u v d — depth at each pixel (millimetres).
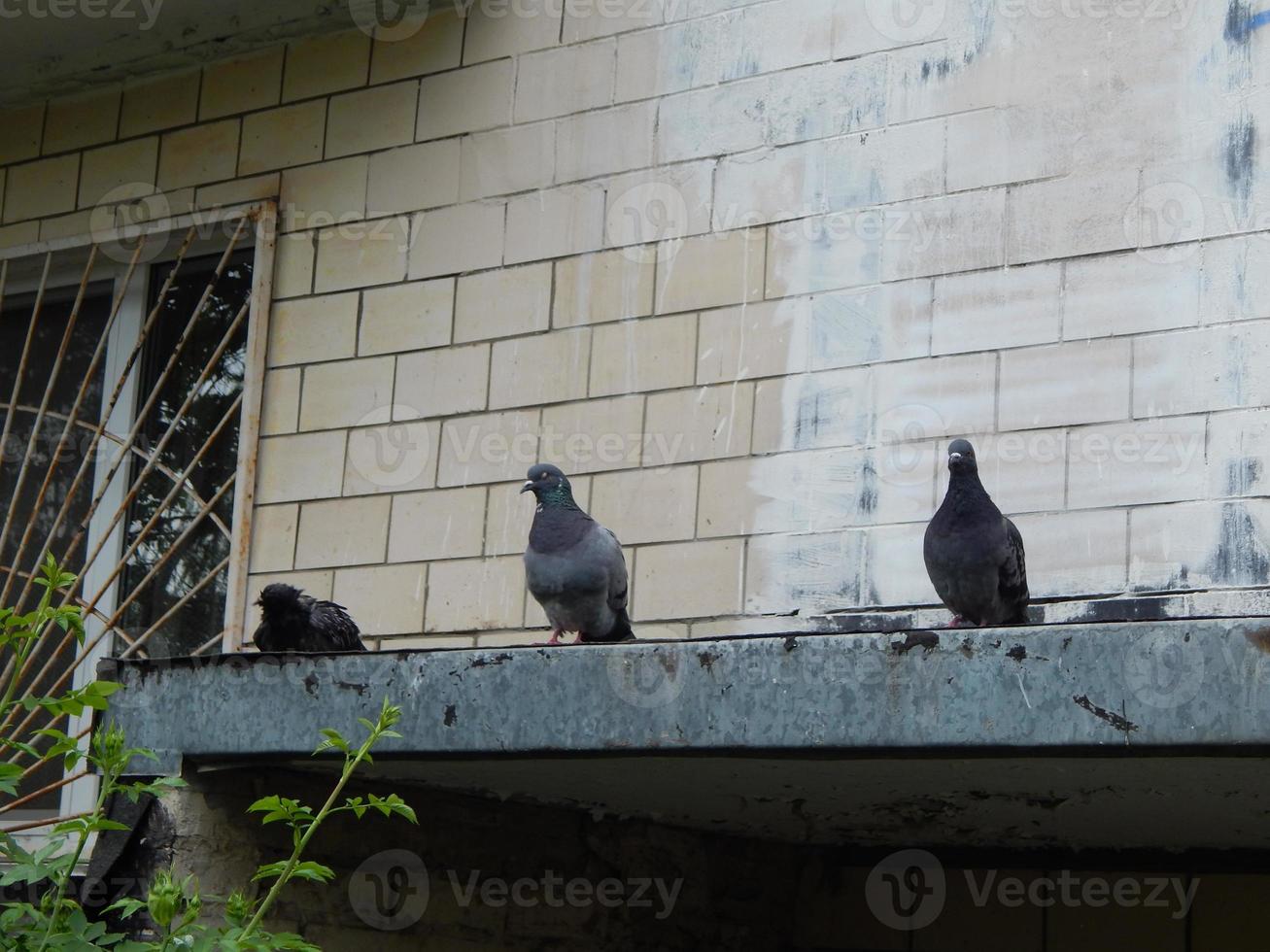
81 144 8234
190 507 7648
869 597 6027
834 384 6270
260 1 7715
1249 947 5371
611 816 5613
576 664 4176
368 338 7281
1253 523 5422
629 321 6738
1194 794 4461
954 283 6129
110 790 4059
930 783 4660
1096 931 5629
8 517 7863
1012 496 5844
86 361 8172
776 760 4277
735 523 6340
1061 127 6043
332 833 4996
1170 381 5668
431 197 7297
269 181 7684
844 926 6070
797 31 6637
